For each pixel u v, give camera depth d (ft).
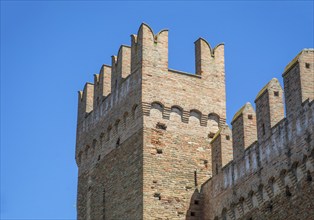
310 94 138.41
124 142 188.75
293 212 137.18
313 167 132.05
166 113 185.06
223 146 170.71
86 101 216.33
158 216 174.29
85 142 210.79
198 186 180.96
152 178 177.27
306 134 134.82
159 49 189.88
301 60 140.05
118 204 185.06
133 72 190.70
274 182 144.77
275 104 150.41
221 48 199.82
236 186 160.04
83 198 205.46
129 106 189.16
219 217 167.02
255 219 150.82
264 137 150.41
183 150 183.62
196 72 196.24
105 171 195.72
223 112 192.54
